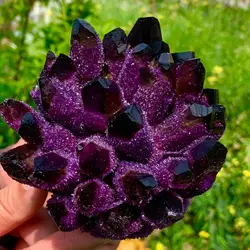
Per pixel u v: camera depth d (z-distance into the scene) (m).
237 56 0.62
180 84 0.12
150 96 0.12
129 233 0.12
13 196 0.15
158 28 0.13
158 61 0.12
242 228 0.39
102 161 0.11
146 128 0.11
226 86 0.55
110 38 0.12
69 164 0.11
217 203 0.39
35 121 0.12
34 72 0.41
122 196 0.11
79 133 0.12
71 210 0.12
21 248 0.17
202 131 0.12
